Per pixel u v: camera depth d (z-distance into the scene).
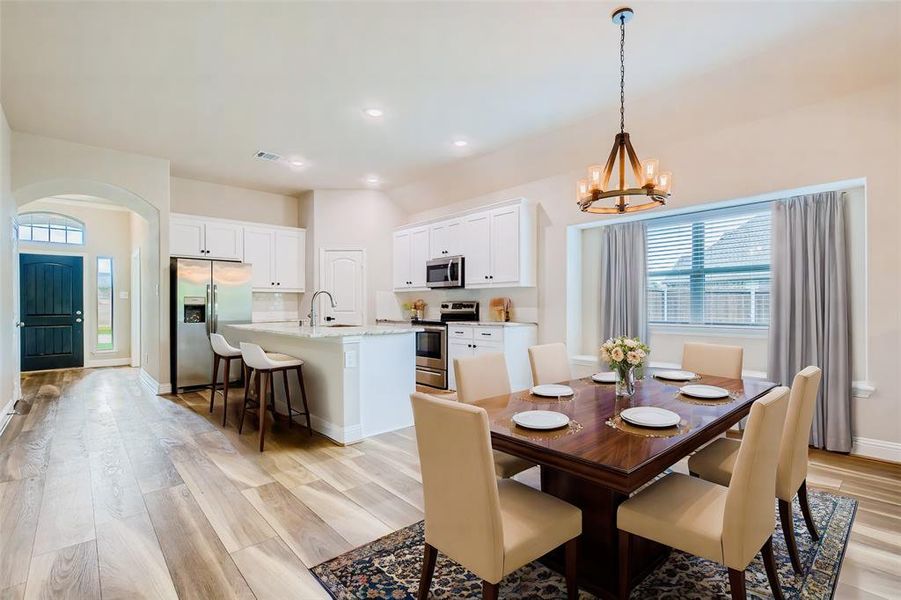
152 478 2.80
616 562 1.76
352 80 3.23
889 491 2.58
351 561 1.93
